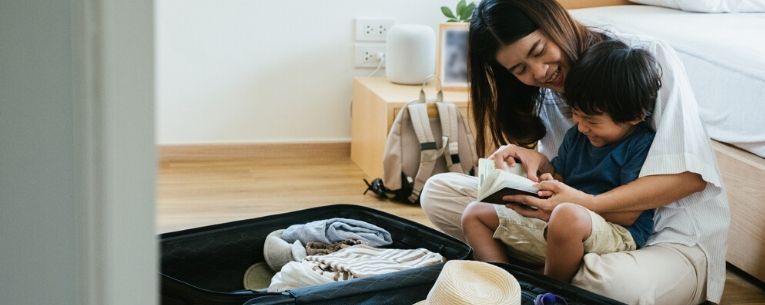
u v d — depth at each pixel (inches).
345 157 128.0
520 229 68.9
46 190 16.3
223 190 109.8
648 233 66.1
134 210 16.0
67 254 16.5
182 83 121.3
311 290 56.9
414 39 116.1
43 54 15.7
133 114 15.6
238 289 71.7
